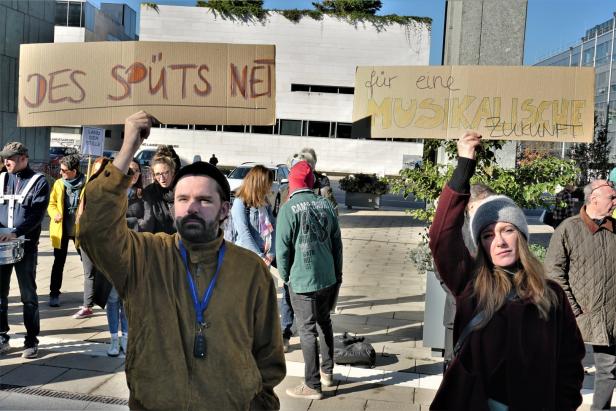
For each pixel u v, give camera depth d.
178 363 2.02
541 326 2.20
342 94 40.44
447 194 2.30
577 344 2.32
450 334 4.68
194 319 2.06
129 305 2.06
